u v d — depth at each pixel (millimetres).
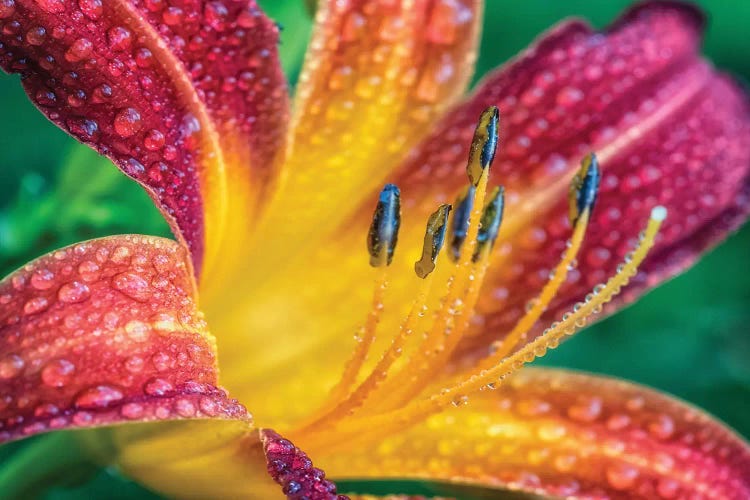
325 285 195
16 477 178
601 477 190
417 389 181
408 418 177
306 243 193
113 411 157
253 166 183
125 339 162
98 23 168
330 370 195
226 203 182
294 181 189
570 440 191
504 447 190
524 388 192
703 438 192
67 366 158
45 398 156
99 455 176
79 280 162
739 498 190
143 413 157
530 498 188
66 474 178
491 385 185
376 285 177
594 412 192
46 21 165
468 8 191
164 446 171
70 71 166
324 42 186
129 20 170
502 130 195
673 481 190
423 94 191
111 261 164
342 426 179
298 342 196
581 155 196
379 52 188
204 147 176
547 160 195
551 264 195
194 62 176
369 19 188
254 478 171
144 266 166
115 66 169
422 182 193
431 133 192
